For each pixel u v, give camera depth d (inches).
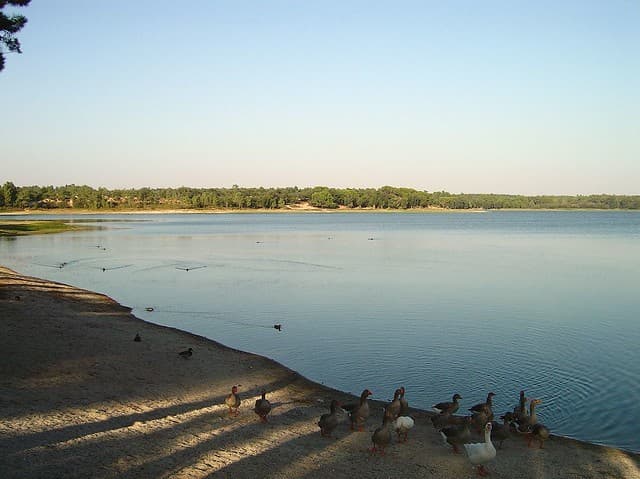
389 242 4008.4
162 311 1535.4
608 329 1320.1
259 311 1540.4
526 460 654.5
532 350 1141.7
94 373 882.8
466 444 623.2
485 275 2244.1
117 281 2110.0
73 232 5103.3
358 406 729.6
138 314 1488.7
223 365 999.0
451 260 2807.6
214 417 745.0
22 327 1155.3
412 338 1242.6
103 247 3580.2
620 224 6998.0
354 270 2410.2
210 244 3821.4
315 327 1348.4
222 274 2292.1
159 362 979.9
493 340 1222.9
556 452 681.0
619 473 624.4
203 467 586.9
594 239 4259.4
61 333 1130.7
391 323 1389.0
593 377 976.9
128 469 566.6
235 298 1743.4
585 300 1694.1
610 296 1760.6
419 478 595.2
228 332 1300.4
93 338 1108.5
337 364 1050.7
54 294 1659.7
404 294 1803.6
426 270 2407.7
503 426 684.1
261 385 904.9
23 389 778.8
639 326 1343.5
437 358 1090.7
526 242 3976.4
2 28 1255.5
